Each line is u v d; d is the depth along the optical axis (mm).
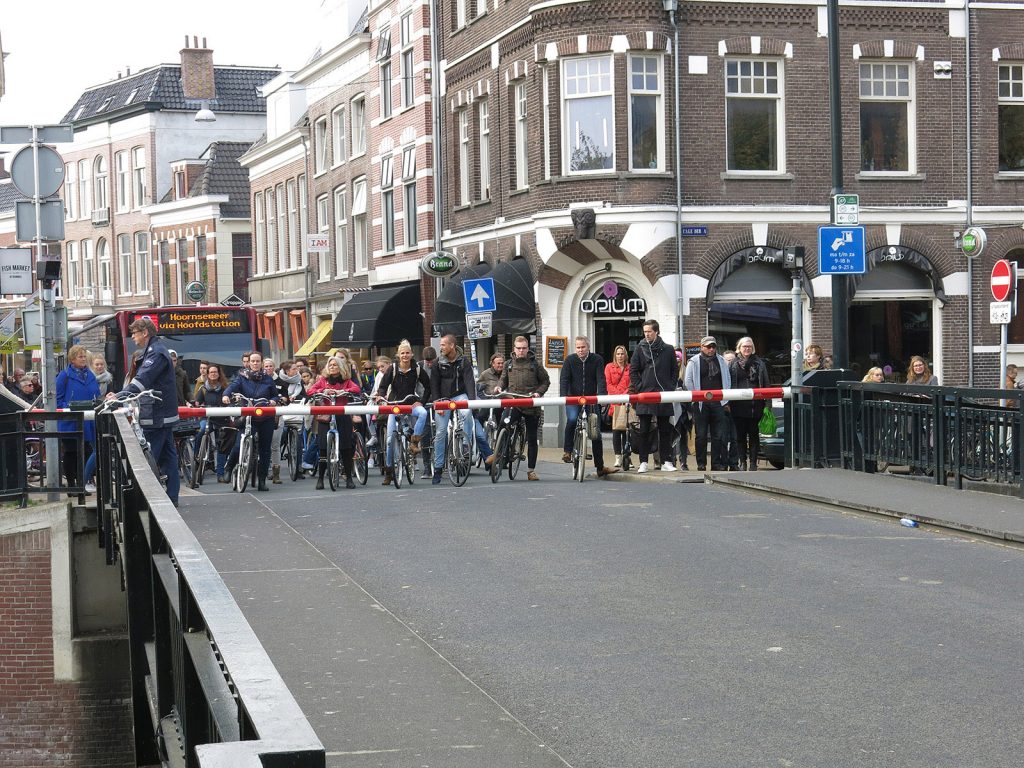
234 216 100375
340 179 74625
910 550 20516
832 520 23734
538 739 11641
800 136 48906
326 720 12312
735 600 17062
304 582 19031
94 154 114438
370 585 18750
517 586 18312
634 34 47250
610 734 11695
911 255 49812
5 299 111000
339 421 32844
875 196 49656
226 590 6422
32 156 28859
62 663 27594
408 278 64000
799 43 48812
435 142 59531
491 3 53438
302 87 84750
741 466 35594
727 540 21594
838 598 17078
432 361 41812
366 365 52625
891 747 11133
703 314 48062
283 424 38344
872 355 50344
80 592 27828
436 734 11828
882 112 49875
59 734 27781
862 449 29922
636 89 47906
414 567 19984
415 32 62188
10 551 27500
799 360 32156
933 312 50500
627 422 36062
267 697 4996
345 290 73500
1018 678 13195
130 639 15375
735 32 48281
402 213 65000
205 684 7043
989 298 50531
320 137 78500
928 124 50000
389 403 33688
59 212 29078
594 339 49844
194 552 7324
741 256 48281
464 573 19359
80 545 27750
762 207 48469
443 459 32375
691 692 12938
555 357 48719
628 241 47500
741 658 14180
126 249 111875
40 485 27828
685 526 23156
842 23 49219
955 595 17125
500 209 53406
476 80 55344
